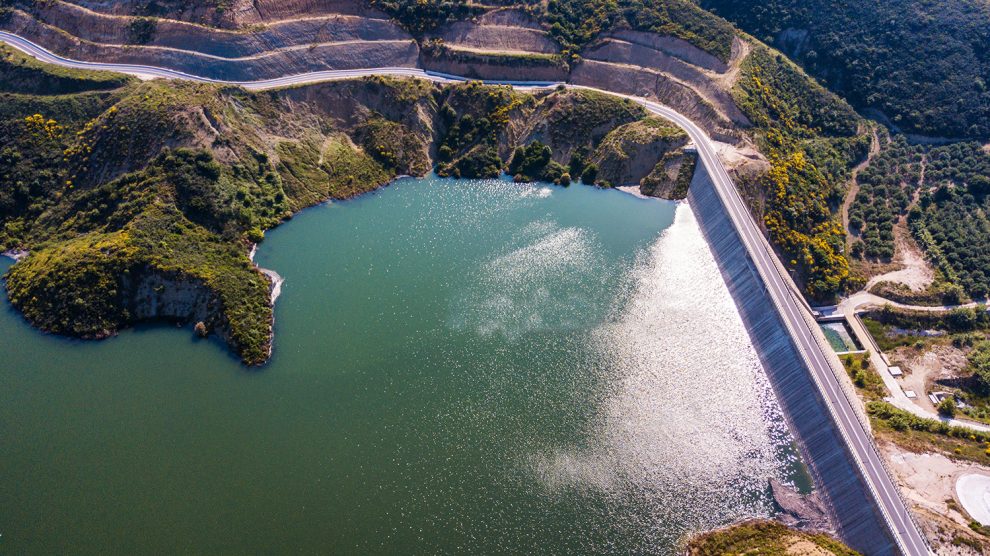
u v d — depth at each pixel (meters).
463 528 93.62
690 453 103.81
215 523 94.75
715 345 121.00
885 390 115.69
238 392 113.06
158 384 114.25
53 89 155.50
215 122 146.62
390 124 164.75
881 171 154.25
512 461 102.00
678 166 155.62
